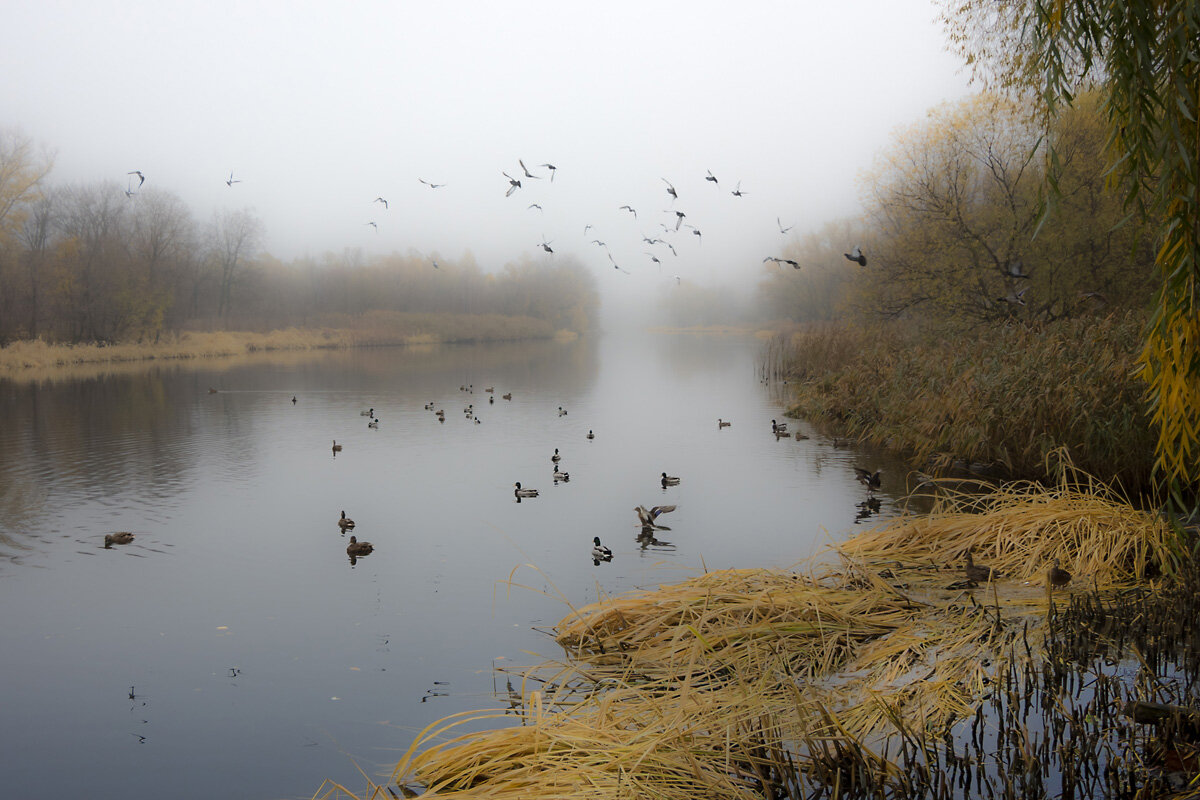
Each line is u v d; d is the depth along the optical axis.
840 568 12.23
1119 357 19.41
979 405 20.19
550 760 6.71
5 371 54.75
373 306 108.88
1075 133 28.03
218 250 87.12
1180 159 5.38
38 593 12.84
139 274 70.12
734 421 31.78
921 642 9.05
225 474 22.41
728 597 10.29
